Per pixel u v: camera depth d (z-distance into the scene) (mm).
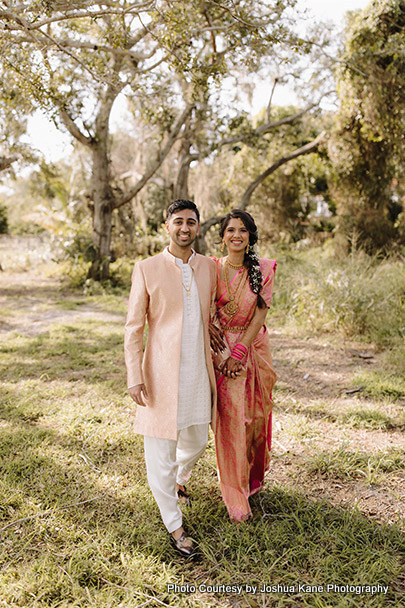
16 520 2719
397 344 6242
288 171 17312
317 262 8930
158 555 2438
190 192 16406
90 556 2463
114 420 4156
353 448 3658
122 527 2682
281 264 11266
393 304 7172
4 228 27000
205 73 5461
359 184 14688
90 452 3578
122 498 2982
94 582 2314
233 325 2844
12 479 3137
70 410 4324
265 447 2906
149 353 2549
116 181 15875
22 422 4102
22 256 17141
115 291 12211
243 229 2693
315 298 7547
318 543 2576
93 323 8398
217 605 2189
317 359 6125
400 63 11977
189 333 2539
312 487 3145
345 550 2473
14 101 6227
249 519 2748
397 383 4996
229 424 2754
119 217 17266
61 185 15969
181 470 2875
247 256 2781
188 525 2723
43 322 8570
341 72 12242
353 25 11961
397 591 2246
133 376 2449
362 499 3008
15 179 11031
